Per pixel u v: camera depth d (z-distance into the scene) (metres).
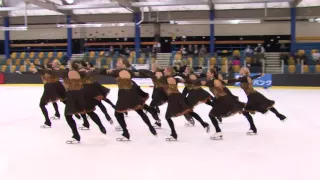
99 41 25.05
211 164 4.93
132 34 24.59
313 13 20.83
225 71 17.80
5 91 16.14
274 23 22.75
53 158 5.28
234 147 5.90
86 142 6.31
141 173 4.55
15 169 4.75
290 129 7.41
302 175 4.43
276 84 17.12
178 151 5.66
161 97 7.44
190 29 23.91
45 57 22.67
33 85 19.30
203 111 10.09
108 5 19.27
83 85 6.49
